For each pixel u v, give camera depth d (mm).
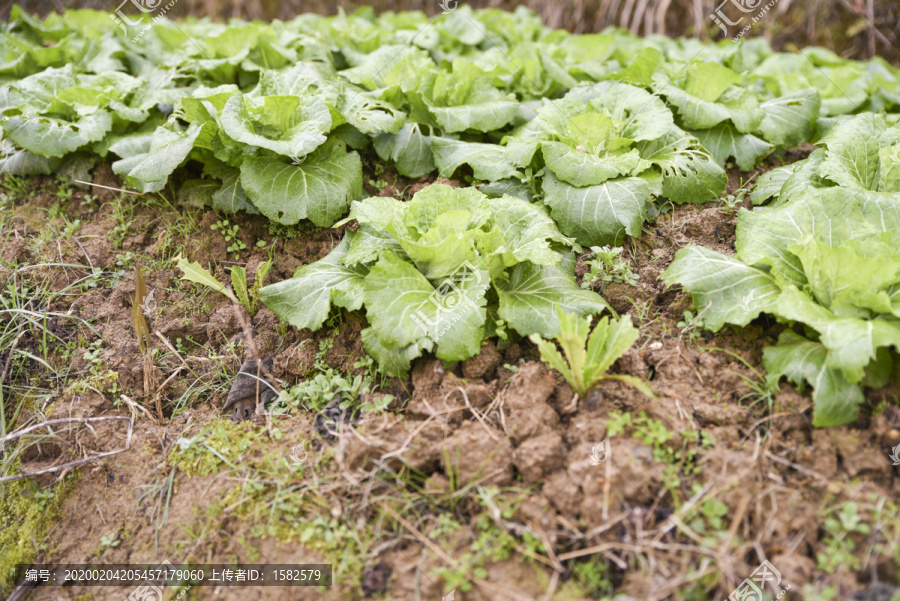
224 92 1464
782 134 1571
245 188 1447
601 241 1437
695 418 1306
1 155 1612
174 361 1433
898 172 1410
